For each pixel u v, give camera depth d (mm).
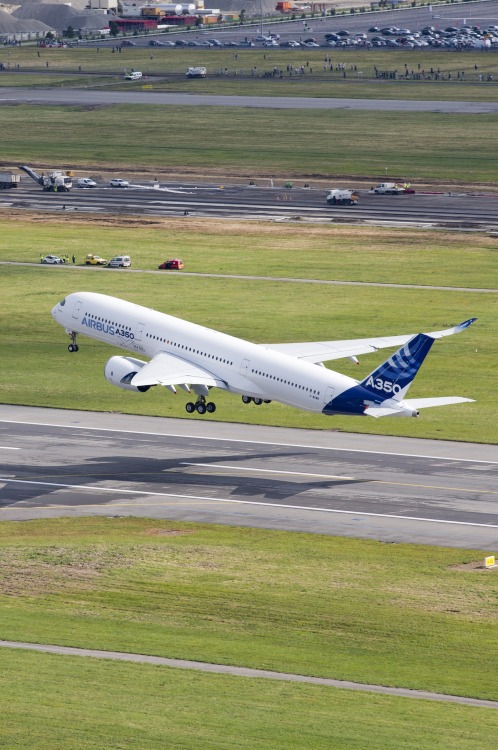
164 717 176750
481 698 195000
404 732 173625
